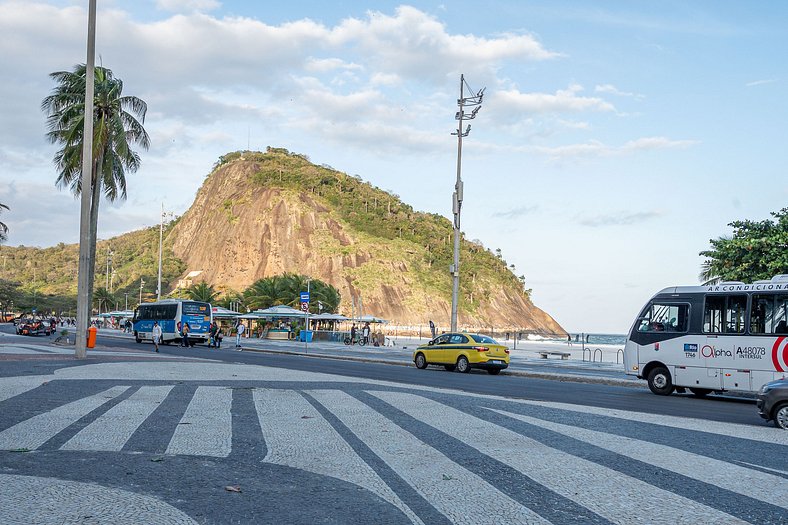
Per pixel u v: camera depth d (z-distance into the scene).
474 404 14.18
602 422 12.13
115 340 52.25
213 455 8.39
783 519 6.06
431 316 163.88
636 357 20.48
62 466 7.55
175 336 46.78
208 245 193.50
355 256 175.25
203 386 16.31
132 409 12.08
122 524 5.45
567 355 39.19
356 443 9.41
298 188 196.88
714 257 28.92
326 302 83.88
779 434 11.44
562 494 6.82
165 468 7.61
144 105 36.97
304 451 8.79
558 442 9.84
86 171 26.42
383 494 6.72
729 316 18.89
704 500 6.66
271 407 12.85
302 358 34.69
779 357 17.86
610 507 6.36
